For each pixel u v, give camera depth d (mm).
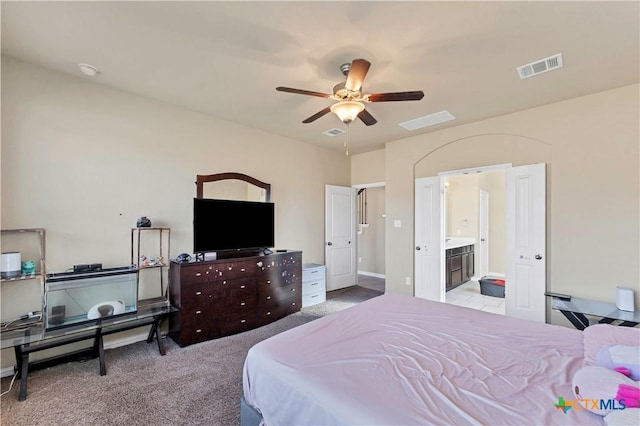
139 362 2730
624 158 2982
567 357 1514
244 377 1656
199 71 2715
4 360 2490
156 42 2281
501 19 1969
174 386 2330
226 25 2064
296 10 1900
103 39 2250
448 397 1179
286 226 4848
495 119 3826
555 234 3381
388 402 1147
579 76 2758
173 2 1844
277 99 3314
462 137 4129
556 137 3373
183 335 3090
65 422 1917
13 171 2553
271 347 1641
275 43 2266
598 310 2793
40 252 2666
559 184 3357
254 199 4320
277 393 1376
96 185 2988
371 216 7137
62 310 2596
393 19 1972
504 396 1188
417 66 2568
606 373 1168
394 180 4926
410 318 2100
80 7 1894
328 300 4922
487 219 6945
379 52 2359
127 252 3162
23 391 2158
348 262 5867
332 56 2432
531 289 3492
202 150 3787
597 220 3125
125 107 3168
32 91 2641
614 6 1844
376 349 1606
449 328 1908
